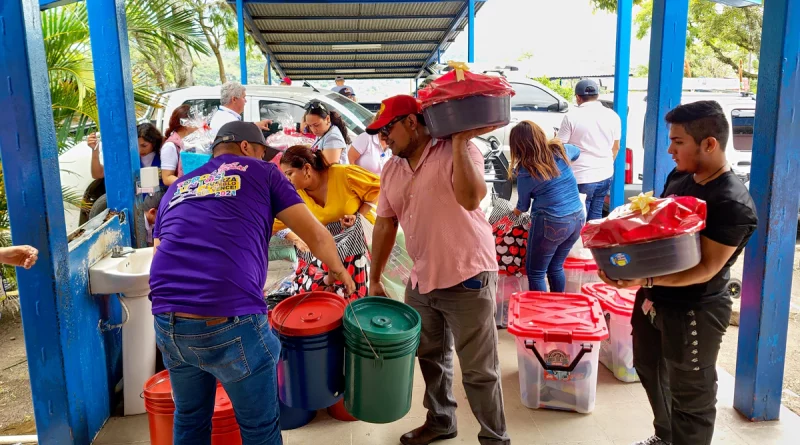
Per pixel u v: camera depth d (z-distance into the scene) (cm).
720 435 285
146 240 402
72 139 610
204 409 228
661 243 193
